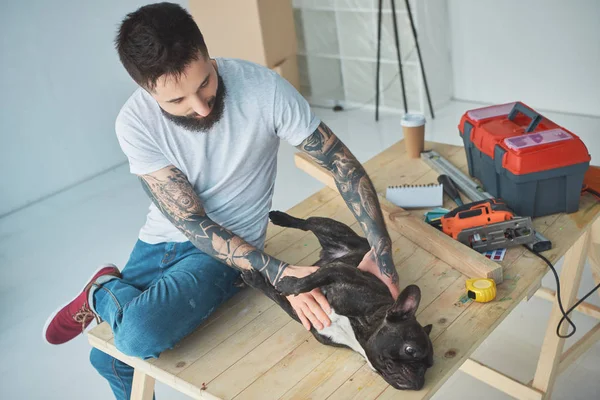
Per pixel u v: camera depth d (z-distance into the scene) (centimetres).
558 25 402
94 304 190
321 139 185
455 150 261
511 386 217
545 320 252
